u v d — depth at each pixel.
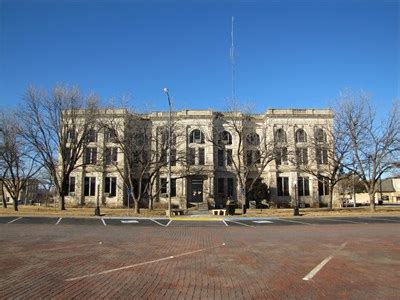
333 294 8.15
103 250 14.30
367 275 10.04
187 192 63.12
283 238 18.91
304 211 46.12
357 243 16.66
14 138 45.38
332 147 49.97
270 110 64.31
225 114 64.12
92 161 61.50
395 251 14.27
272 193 62.94
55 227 24.80
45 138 44.53
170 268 10.94
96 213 37.59
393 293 8.22
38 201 94.94
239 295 8.06
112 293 8.12
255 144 63.97
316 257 12.95
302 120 64.31
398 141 42.59
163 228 25.20
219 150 65.19
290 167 63.84
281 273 10.31
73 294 8.02
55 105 44.31
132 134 45.94
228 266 11.30
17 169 48.19
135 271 10.45
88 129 46.41
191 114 64.38
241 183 46.12
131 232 21.97
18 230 22.22
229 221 32.44
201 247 15.45
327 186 64.19
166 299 7.71
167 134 50.34
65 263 11.50
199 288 8.64
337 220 32.50
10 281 9.09
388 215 37.81
